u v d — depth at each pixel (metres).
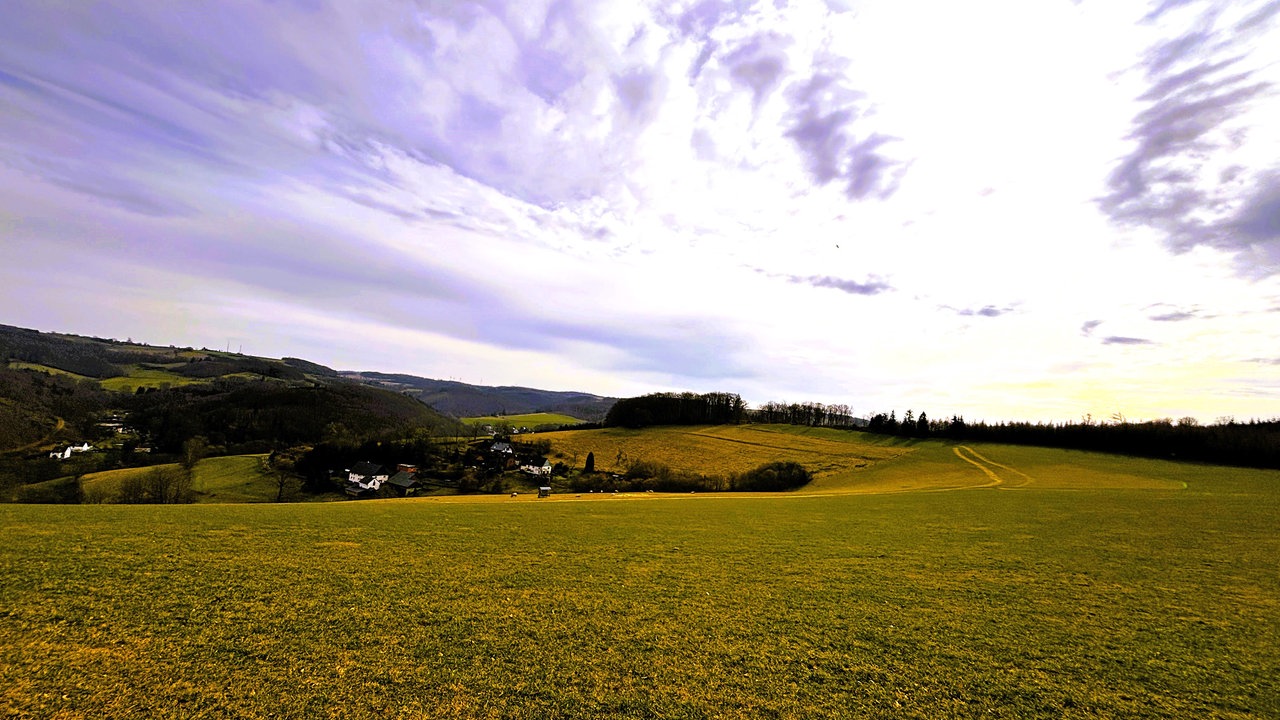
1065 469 74.62
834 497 47.19
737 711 7.21
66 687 6.82
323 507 29.23
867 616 11.25
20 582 10.47
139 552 13.51
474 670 7.96
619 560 16.05
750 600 12.19
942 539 21.42
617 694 7.49
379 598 10.98
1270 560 17.62
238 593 10.74
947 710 7.48
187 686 7.03
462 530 20.61
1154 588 13.98
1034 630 10.66
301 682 7.31
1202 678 8.68
